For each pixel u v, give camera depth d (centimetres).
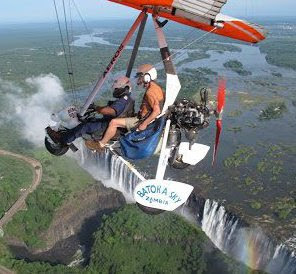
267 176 8406
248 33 1434
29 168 10925
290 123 11594
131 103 1316
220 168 8775
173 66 1274
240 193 7812
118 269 6600
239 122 11712
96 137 1374
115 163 9612
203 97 1288
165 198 1304
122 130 1325
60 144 1449
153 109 1230
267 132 10888
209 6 1114
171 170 8744
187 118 1255
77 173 10312
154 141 1257
